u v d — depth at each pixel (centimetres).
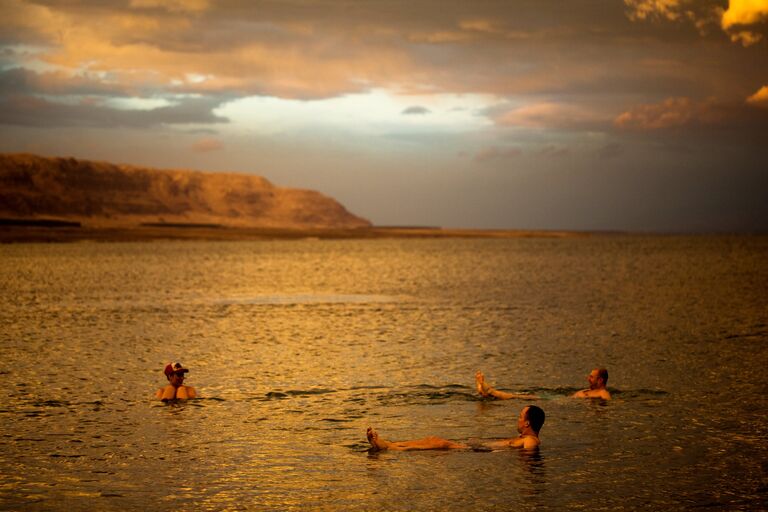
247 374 2009
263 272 7681
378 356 2320
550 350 2414
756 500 1039
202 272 7662
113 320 3366
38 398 1702
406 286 5562
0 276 6775
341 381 1903
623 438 1344
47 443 1321
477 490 1079
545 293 4791
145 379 1941
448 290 5134
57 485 1101
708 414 1514
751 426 1419
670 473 1150
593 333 2825
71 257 11594
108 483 1110
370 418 1508
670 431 1387
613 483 1107
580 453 1256
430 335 2814
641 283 5631
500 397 1681
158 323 3253
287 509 1007
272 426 1444
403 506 1017
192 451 1273
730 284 5444
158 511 998
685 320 3219
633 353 2333
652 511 1001
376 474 1150
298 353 2388
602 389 1708
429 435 1385
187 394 1700
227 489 1084
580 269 7762
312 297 4656
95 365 2164
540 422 1326
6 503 1026
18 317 3475
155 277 6769
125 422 1476
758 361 2161
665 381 1866
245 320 3372
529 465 1191
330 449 1284
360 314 3619
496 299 4388
